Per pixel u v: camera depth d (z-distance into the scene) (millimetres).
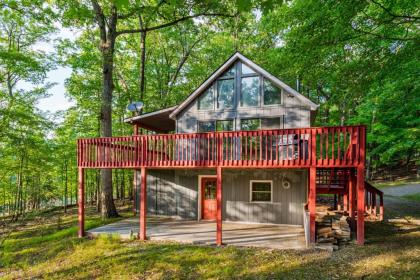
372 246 7684
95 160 10781
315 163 8180
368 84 10875
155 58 24578
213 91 12953
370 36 10070
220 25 17531
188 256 7883
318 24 9680
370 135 18688
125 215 14359
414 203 14859
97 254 8578
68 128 19234
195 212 13367
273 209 11867
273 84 12031
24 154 15312
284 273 6426
